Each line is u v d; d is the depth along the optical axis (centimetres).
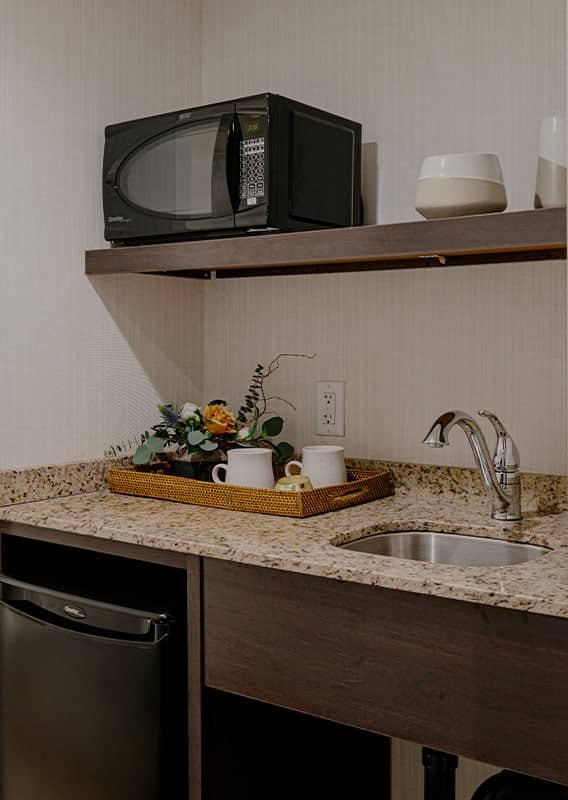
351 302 226
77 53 217
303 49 231
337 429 230
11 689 200
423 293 215
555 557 161
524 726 138
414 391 218
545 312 199
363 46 221
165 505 206
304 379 235
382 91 218
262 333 243
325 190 206
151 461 236
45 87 210
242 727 185
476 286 208
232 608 169
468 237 168
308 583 160
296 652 162
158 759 177
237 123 196
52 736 193
